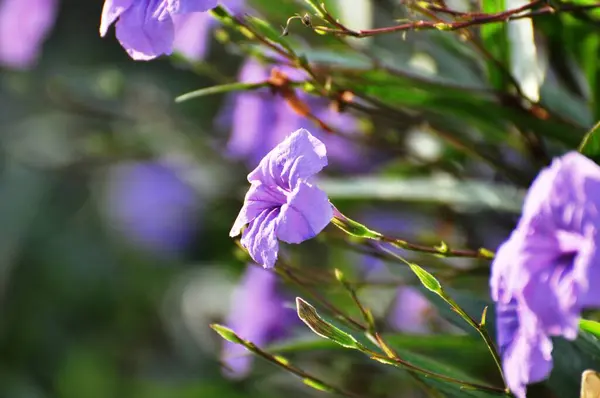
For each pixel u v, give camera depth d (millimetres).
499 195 875
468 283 929
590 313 809
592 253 649
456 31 810
